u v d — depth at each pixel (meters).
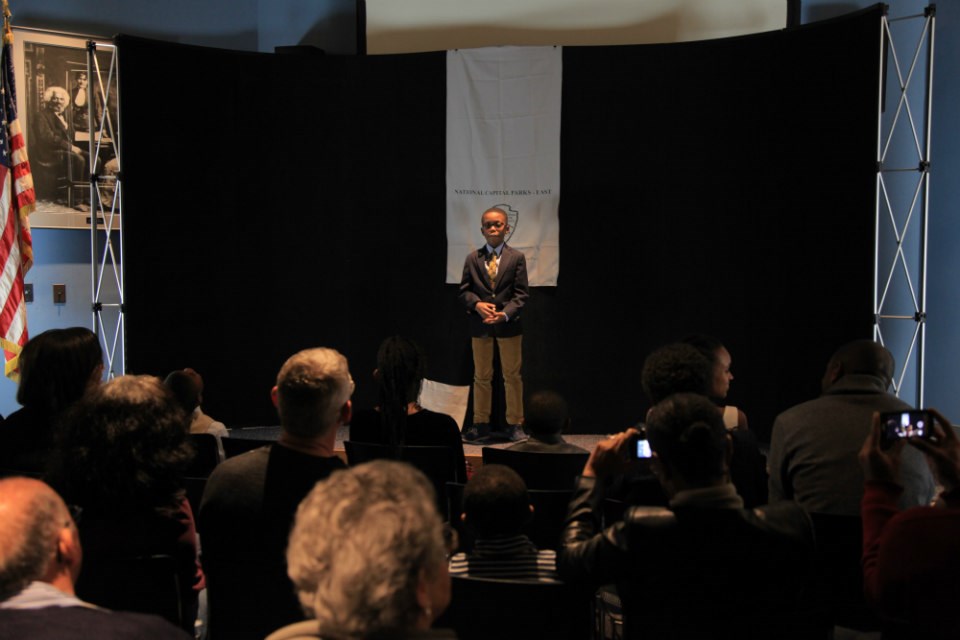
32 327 6.42
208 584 2.32
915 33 6.21
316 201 6.81
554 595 1.95
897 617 1.76
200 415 3.82
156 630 1.39
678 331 6.48
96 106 6.56
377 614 1.01
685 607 1.88
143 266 6.28
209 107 6.50
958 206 6.13
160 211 6.34
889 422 1.94
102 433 2.11
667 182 6.45
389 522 1.06
